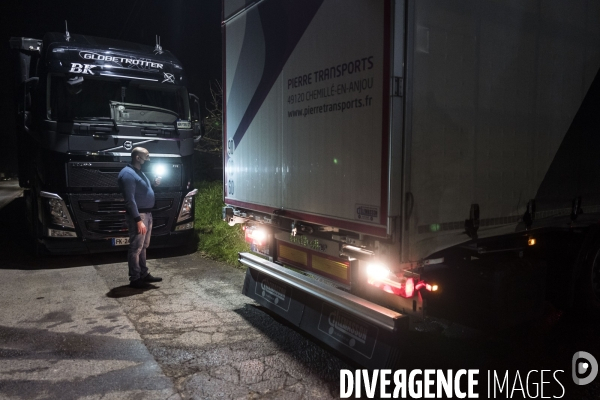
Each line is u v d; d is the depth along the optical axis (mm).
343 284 3637
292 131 3809
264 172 4289
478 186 3227
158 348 3924
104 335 4211
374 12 2877
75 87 6848
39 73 7055
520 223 3564
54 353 3824
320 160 3463
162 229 7469
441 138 2982
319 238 3664
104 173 6953
